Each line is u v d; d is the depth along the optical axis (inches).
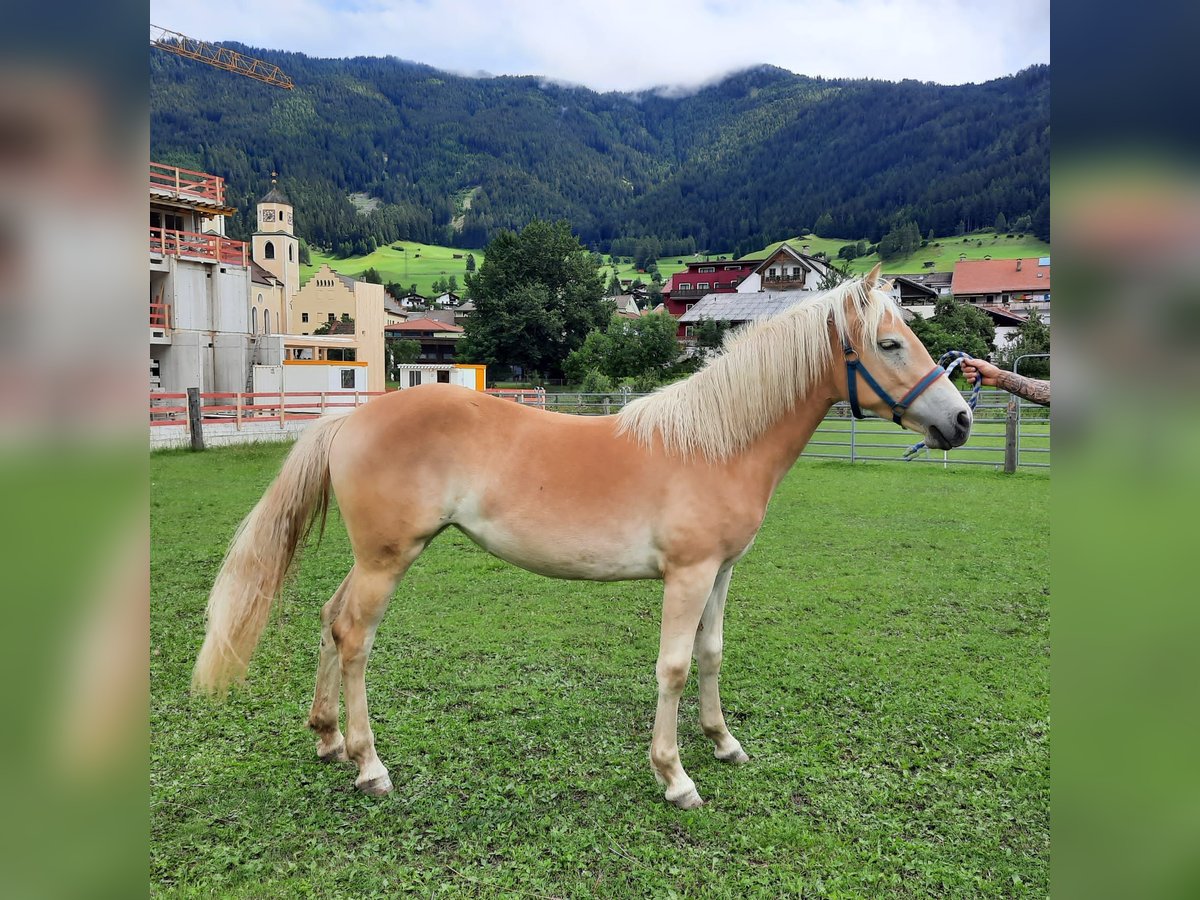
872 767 114.9
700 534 103.4
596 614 185.5
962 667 152.8
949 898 86.4
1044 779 110.7
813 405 111.2
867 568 227.1
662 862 92.9
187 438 515.8
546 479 105.0
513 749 120.0
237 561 109.0
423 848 95.6
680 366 1381.6
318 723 115.3
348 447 107.5
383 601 108.6
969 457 484.4
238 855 93.0
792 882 88.7
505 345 1915.6
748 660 156.6
